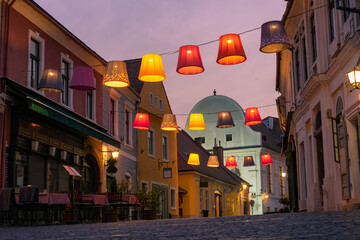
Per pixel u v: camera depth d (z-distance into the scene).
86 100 20.58
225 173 47.91
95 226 10.01
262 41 11.77
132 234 6.07
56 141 17.06
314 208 17.64
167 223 9.29
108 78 12.15
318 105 17.00
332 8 15.41
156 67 12.05
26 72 15.42
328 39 15.72
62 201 13.35
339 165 14.95
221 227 6.57
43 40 16.72
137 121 18.72
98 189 21.03
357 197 13.12
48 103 16.45
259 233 5.16
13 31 14.84
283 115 28.03
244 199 51.44
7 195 12.20
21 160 14.70
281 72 25.55
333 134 14.76
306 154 19.34
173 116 17.56
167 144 32.66
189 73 12.47
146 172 28.56
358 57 12.20
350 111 13.25
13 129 14.28
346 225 5.54
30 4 15.43
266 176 56.38
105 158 22.08
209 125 57.72
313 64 17.19
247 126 56.59
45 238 6.05
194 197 35.81
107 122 22.86
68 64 18.89
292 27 20.91
